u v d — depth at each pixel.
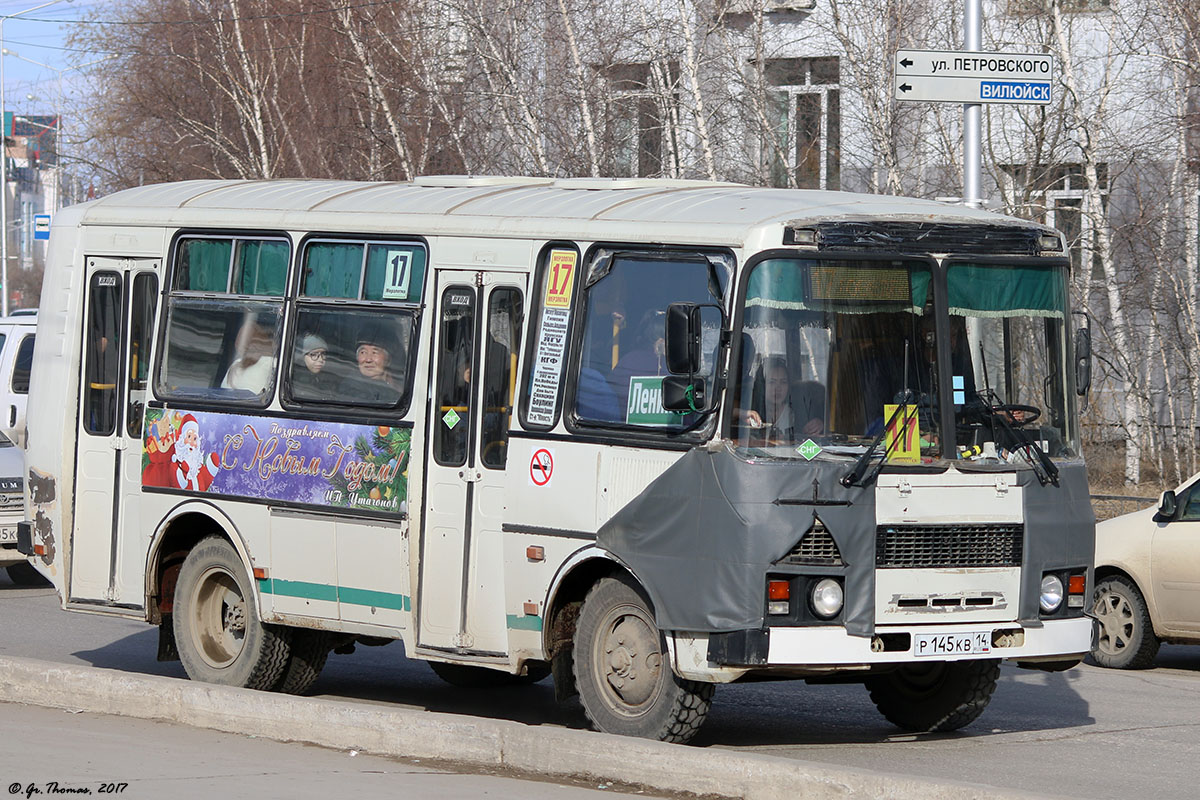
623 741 21.09
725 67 61.56
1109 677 33.81
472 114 66.62
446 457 25.77
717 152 61.94
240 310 29.05
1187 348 58.41
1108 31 59.44
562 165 63.31
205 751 22.72
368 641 30.42
